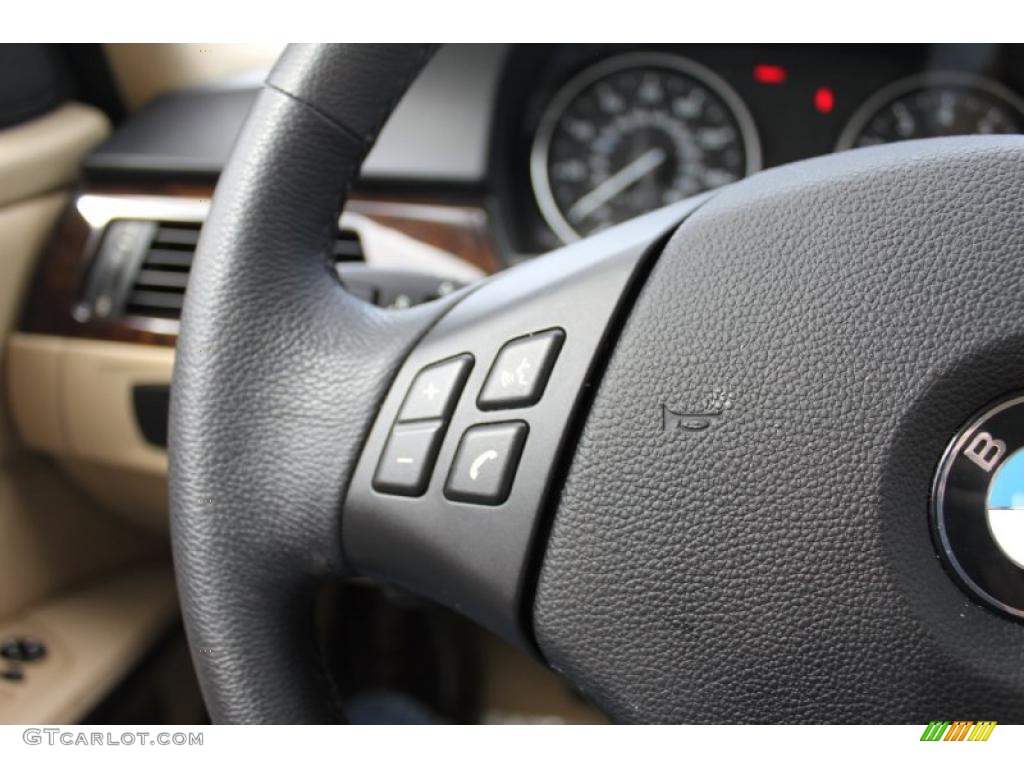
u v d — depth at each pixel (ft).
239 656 1.67
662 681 1.44
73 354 3.62
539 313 1.55
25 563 3.85
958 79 3.63
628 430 1.46
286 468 1.67
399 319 1.72
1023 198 1.39
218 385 1.71
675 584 1.43
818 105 3.68
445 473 1.56
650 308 1.48
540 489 1.49
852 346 1.39
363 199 3.38
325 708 1.74
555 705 4.05
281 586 1.70
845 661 1.37
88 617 3.86
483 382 1.56
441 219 3.34
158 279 3.58
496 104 3.34
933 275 1.38
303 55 1.79
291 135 1.78
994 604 1.35
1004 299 1.35
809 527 1.38
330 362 1.70
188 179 3.61
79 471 3.85
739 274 1.46
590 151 3.72
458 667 4.12
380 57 1.80
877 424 1.36
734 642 1.40
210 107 3.79
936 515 1.36
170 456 1.73
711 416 1.42
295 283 1.76
